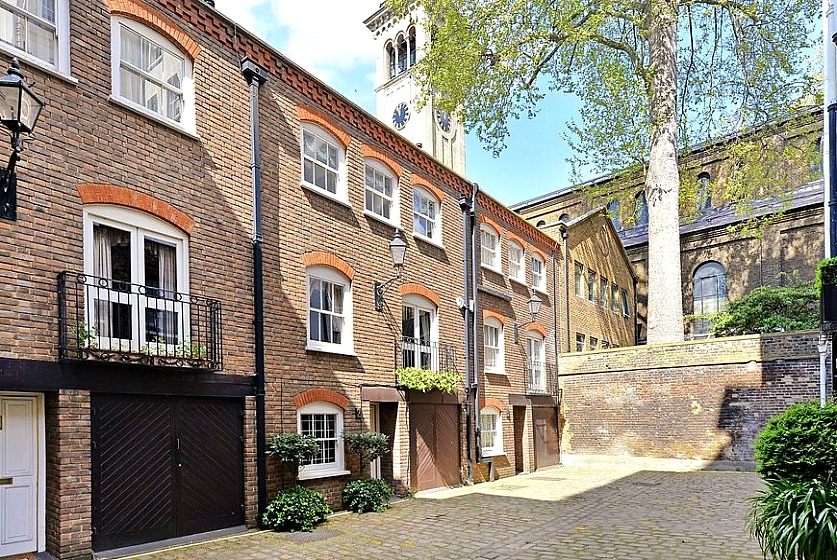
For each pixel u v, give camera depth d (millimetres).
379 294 12328
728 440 16625
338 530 8883
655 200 18625
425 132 32969
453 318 15070
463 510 10688
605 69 17266
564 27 15312
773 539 5426
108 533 7137
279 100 10414
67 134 7168
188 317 8352
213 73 9234
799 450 5930
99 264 7426
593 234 25312
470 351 15477
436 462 13633
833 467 5758
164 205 8188
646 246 32938
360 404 11461
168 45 8664
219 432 8648
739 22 17891
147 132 8117
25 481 6750
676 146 18781
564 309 21594
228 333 8898
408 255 13562
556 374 20188
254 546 7824
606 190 22250
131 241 7824
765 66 18281
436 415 13867
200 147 8852
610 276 26812
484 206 17312
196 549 7605
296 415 9977
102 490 7117
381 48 36312
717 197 31844
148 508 7598
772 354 16172
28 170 6723
